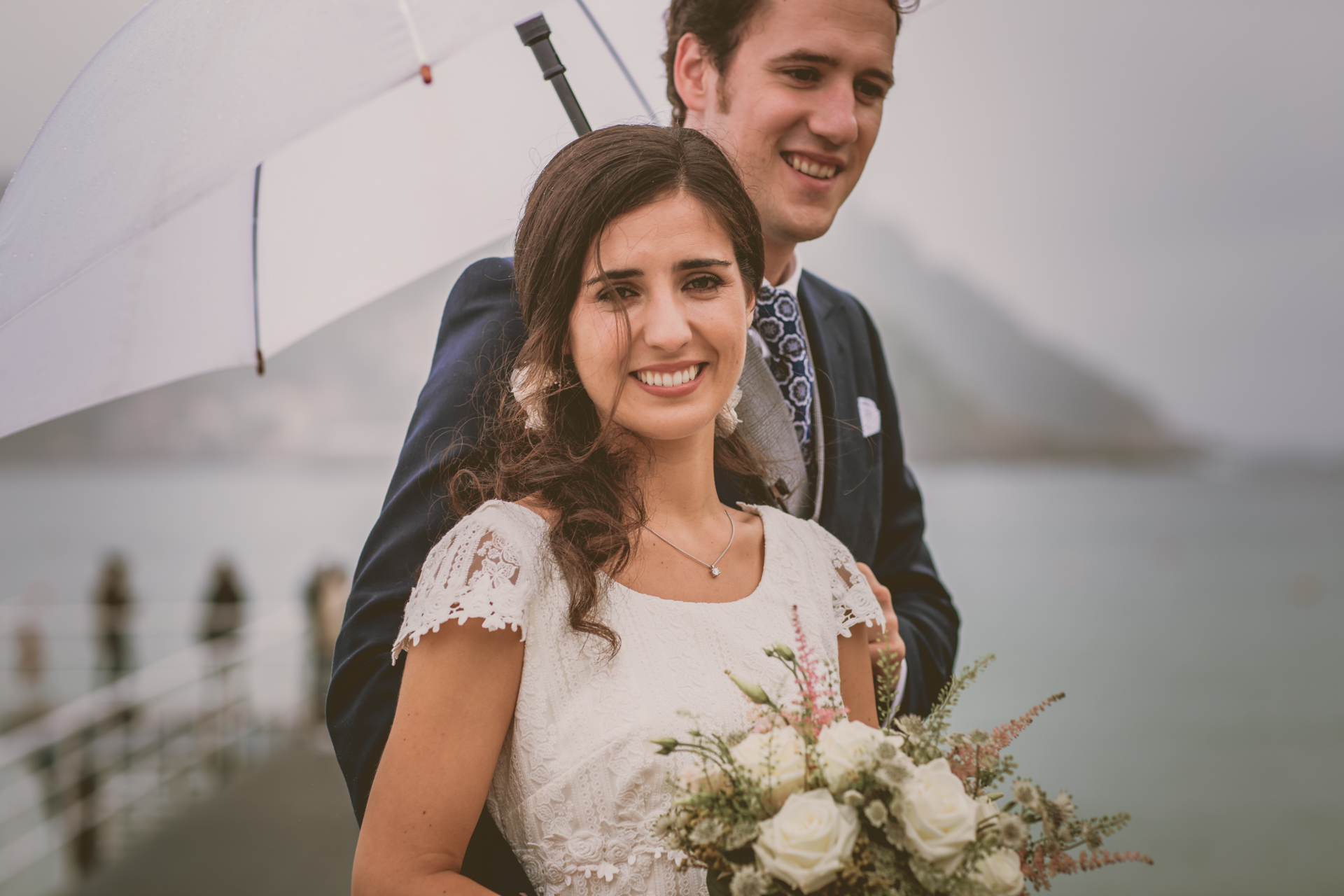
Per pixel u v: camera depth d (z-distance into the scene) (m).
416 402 1.75
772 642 1.45
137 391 1.93
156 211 1.51
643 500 1.50
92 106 1.63
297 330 2.09
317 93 1.58
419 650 1.34
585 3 2.26
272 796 8.93
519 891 1.40
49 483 156.00
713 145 1.47
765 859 1.10
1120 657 39.97
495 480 1.51
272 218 2.00
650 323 1.38
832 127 1.87
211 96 1.57
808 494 2.03
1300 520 105.56
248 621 12.86
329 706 1.55
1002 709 31.81
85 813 8.40
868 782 1.16
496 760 1.35
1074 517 109.75
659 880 1.32
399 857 1.27
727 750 1.21
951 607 2.31
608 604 1.40
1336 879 19.00
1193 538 90.62
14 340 1.73
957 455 170.50
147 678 10.43
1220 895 18.39
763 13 1.85
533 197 1.47
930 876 1.12
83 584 68.38
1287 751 27.53
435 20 1.67
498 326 1.72
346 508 115.25
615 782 1.33
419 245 2.16
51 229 1.58
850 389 2.20
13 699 12.42
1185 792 24.36
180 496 133.25
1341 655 39.97
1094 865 1.19
